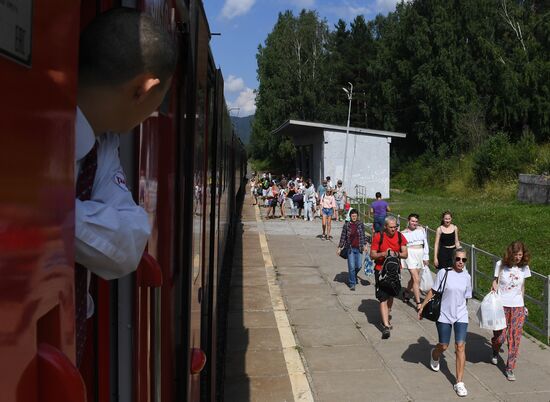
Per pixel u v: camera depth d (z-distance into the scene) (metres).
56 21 1.18
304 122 36.28
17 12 1.00
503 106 47.44
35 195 1.09
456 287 7.38
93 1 1.80
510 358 7.59
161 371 2.60
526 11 51.03
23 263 1.04
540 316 10.49
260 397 7.13
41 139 1.11
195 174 3.27
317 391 7.36
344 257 12.76
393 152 57.44
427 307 7.66
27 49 1.04
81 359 1.69
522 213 22.77
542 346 8.91
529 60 47.28
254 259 16.19
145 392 2.21
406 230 11.16
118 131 1.60
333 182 37.03
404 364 8.24
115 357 2.10
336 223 24.52
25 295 1.05
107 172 1.62
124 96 1.54
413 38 53.56
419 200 37.25
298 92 65.56
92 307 1.81
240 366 8.15
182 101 2.94
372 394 7.24
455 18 52.16
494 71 48.97
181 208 2.91
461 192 38.75
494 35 51.88
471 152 44.69
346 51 71.19
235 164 23.23
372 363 8.30
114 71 1.50
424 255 11.10
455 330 7.34
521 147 36.72
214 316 5.63
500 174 36.09
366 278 13.67
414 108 55.69
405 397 7.14
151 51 1.52
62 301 1.22
